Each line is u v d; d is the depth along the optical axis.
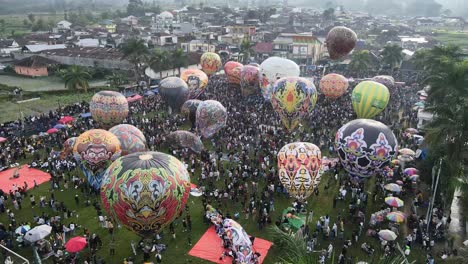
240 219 33.59
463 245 29.95
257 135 51.06
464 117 33.69
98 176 36.44
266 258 28.75
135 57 89.25
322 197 37.44
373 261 27.73
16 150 46.47
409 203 36.47
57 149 47.91
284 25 180.25
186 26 172.00
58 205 35.16
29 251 29.25
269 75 61.75
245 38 133.62
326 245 30.45
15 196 35.97
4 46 124.38
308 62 110.50
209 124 49.28
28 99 75.25
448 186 33.94
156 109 65.25
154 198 25.78
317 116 58.56
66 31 164.75
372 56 101.81
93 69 97.06
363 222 32.94
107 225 32.06
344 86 64.69
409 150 43.22
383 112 61.28
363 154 36.06
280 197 37.25
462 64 47.47
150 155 27.88
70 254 28.62
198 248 30.14
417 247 30.38
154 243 30.28
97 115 51.06
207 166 41.19
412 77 90.56
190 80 65.44
